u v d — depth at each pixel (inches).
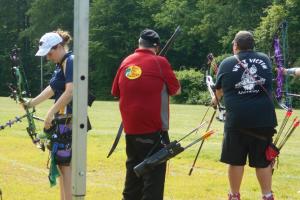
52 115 330.0
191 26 2955.2
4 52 3553.2
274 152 350.6
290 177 526.6
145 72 311.4
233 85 348.2
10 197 424.5
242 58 349.1
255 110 344.5
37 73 3501.5
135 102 311.9
